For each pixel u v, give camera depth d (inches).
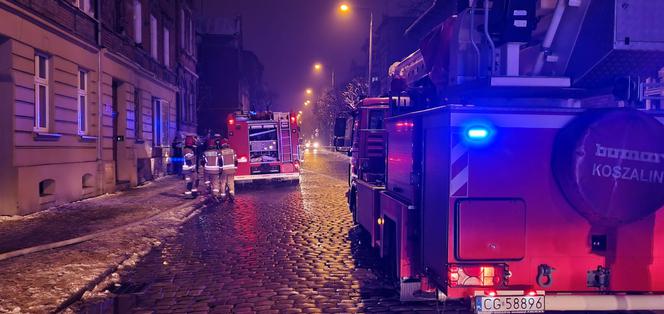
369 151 381.1
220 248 342.3
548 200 167.9
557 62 199.9
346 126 463.5
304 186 819.4
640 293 171.9
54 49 514.0
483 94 205.2
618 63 188.1
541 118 167.9
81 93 610.9
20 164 450.9
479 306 163.5
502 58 194.7
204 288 248.5
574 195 162.2
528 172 167.3
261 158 783.7
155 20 967.6
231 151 602.2
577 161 158.7
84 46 591.5
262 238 376.5
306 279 263.0
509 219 164.4
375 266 288.8
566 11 195.6
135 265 295.9
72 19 563.8
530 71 207.5
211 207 558.3
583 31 191.2
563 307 168.6
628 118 159.2
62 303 211.9
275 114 791.7
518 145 167.2
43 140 490.9
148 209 505.4
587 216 165.8
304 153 2790.4
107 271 267.9
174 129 1109.1
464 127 165.5
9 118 438.0
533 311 164.9
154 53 959.0
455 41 204.1
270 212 515.8
